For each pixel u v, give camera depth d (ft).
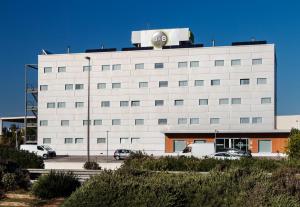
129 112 294.87
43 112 306.96
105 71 300.20
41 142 305.94
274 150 246.27
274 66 278.05
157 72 293.02
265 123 274.77
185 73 288.71
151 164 86.33
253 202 40.50
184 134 263.29
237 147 253.44
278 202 39.83
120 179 47.24
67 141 302.45
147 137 291.17
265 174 46.70
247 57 279.90
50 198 62.64
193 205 43.01
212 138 258.78
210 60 285.43
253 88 278.05
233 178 45.80
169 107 289.74
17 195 64.75
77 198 45.57
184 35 312.29
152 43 315.17
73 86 303.89
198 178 46.91
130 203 43.42
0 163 75.15
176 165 85.46
